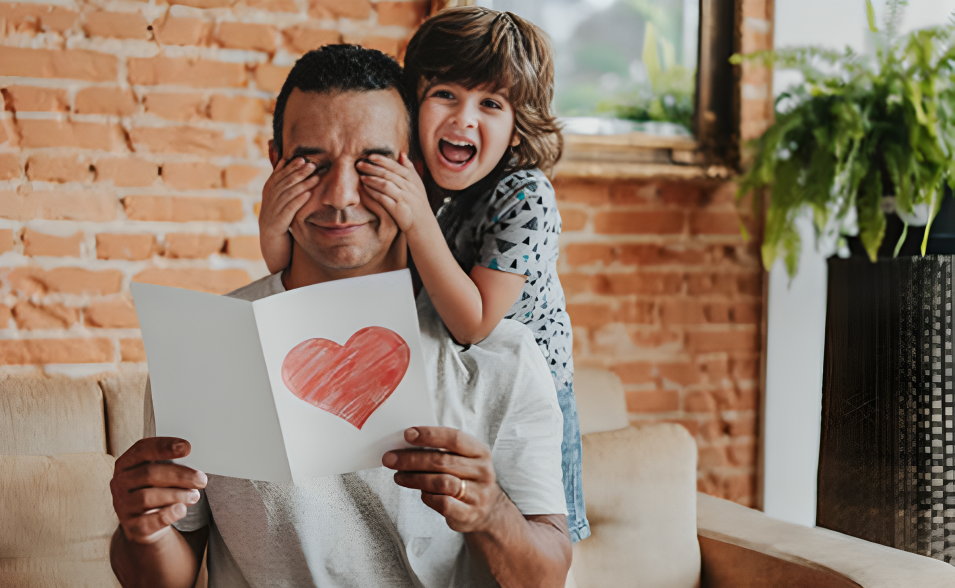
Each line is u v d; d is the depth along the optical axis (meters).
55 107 1.54
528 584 0.74
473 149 1.16
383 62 0.82
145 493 0.69
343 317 0.68
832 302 1.79
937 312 1.61
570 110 1.81
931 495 1.62
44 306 1.54
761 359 1.95
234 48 1.62
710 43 1.87
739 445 1.94
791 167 1.75
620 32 1.83
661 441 1.43
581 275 1.84
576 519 1.18
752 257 1.93
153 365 0.68
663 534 1.36
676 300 1.89
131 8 1.57
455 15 1.16
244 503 0.78
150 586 0.78
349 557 0.79
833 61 1.76
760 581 1.30
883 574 1.17
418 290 0.93
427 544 0.79
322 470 0.69
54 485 1.21
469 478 0.70
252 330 0.65
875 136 1.66
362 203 0.78
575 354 1.84
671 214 1.88
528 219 1.12
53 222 1.54
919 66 1.63
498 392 0.81
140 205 1.58
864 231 1.66
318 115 0.77
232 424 0.68
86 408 1.34
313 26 1.66
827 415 1.81
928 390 1.61
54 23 1.53
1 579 1.15
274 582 0.78
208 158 1.62
